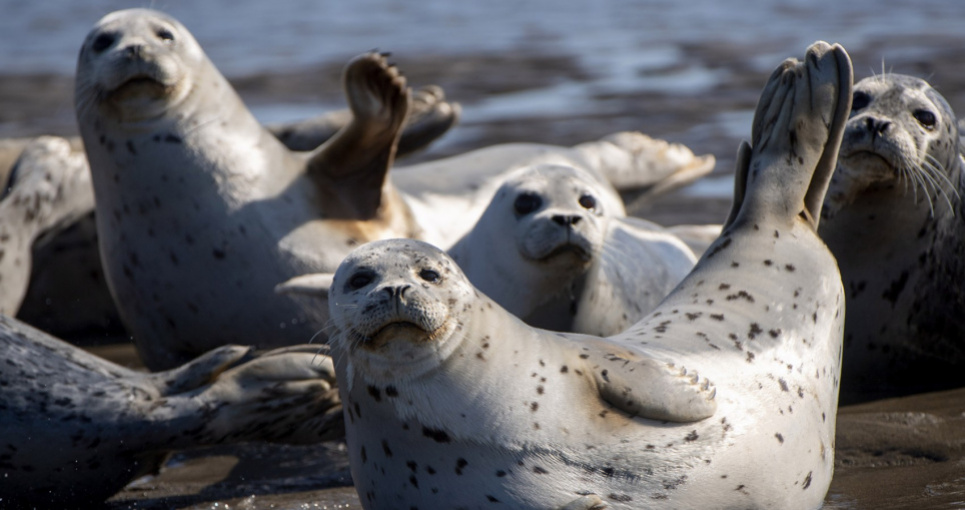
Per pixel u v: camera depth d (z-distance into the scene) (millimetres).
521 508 14922
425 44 78125
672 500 15195
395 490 15508
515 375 15195
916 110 22797
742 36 74188
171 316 25188
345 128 26016
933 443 19047
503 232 22953
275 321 24594
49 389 19453
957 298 23922
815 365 16812
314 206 25750
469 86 59812
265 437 20484
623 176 36062
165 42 25219
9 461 19078
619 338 17109
